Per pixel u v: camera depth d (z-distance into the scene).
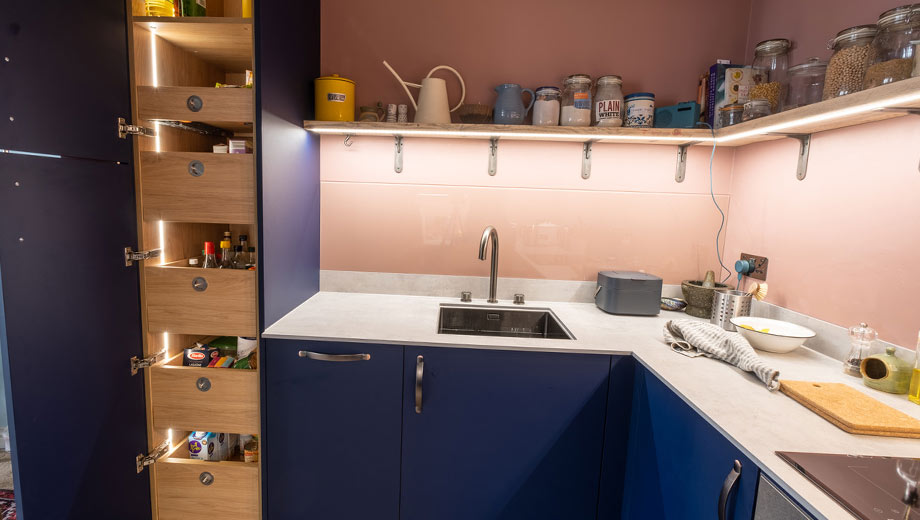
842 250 1.43
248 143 1.82
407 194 2.06
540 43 1.98
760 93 1.59
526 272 2.09
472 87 2.00
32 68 1.15
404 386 1.54
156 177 1.53
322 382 1.55
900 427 0.96
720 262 2.07
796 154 1.62
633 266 2.08
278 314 1.66
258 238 1.51
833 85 1.27
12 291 1.12
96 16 1.34
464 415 1.54
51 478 1.25
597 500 1.57
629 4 1.96
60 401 1.27
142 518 1.62
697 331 1.50
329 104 1.80
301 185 1.83
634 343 1.55
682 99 2.00
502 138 2.01
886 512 0.70
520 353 1.50
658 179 2.03
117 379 1.48
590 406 1.52
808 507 0.74
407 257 2.09
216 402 1.62
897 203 1.25
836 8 1.48
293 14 1.68
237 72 1.99
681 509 1.17
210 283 1.56
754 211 1.86
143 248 1.57
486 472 1.57
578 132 1.73
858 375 1.29
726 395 1.16
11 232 1.12
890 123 1.27
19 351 1.15
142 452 1.61
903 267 1.24
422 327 1.64
